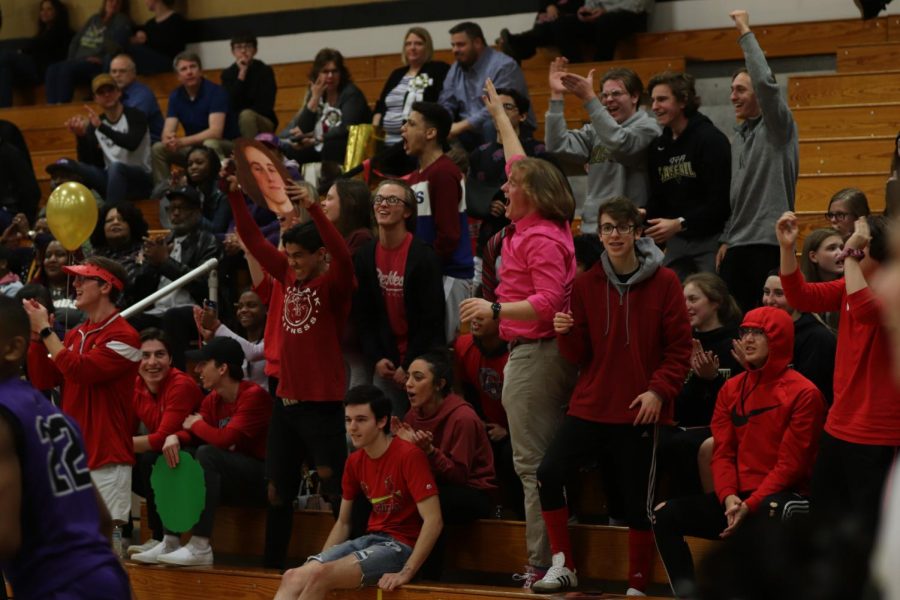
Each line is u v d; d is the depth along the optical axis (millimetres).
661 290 10875
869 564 2512
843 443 9406
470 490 11820
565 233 11414
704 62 22156
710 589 2578
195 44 28109
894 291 2707
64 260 16219
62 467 6938
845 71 20031
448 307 13266
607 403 10805
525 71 22578
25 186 20938
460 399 12125
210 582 12344
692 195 13391
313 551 12938
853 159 17219
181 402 13406
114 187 20625
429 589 11047
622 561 11336
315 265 12016
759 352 10406
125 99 22531
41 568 6848
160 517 12891
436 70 19453
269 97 22953
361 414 11469
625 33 22109
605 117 13805
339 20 26953
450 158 14062
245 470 13102
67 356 11648
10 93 27344
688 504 10523
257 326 14922
